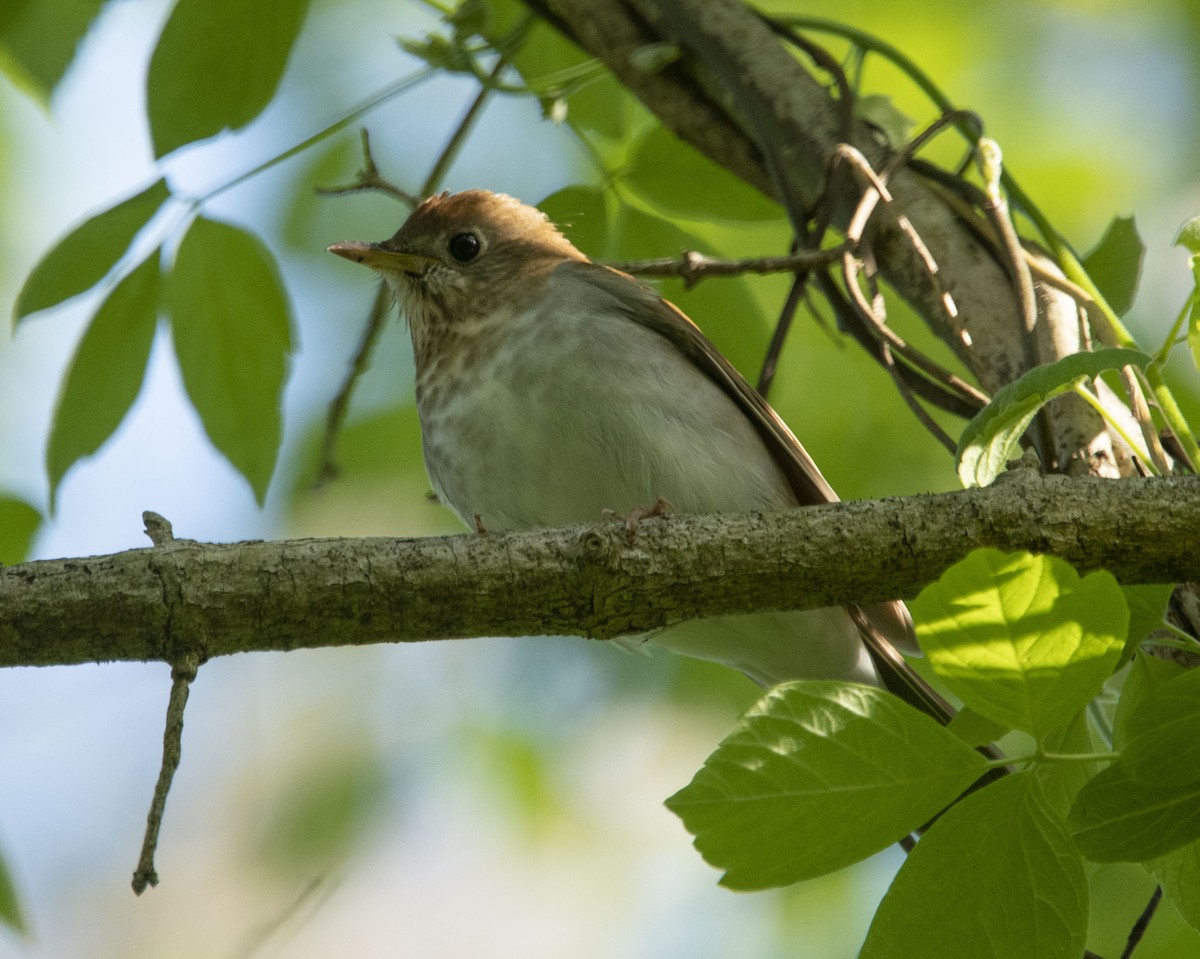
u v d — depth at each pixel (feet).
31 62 31.48
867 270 25.62
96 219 25.59
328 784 43.55
